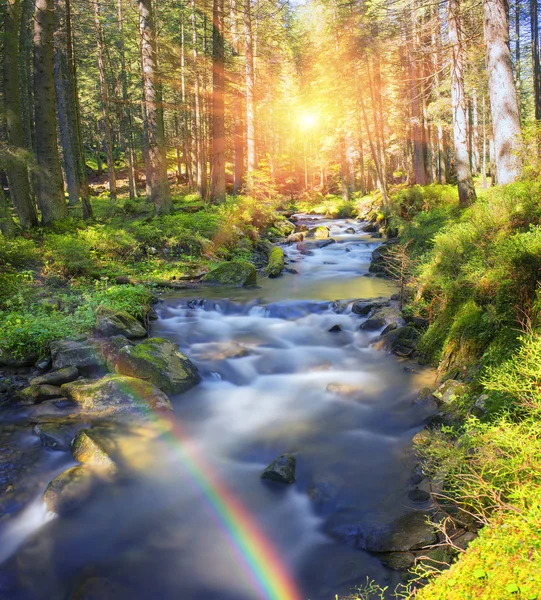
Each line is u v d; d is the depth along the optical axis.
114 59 35.44
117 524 4.49
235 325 10.06
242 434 6.05
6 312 8.95
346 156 39.59
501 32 11.29
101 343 7.82
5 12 14.60
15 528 4.39
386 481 4.79
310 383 7.40
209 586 3.79
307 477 5.03
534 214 7.02
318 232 22.44
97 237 13.89
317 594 3.59
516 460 3.05
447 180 30.34
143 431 5.96
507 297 5.63
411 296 9.97
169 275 13.57
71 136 28.16
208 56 26.69
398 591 3.39
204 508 4.71
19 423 6.04
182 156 49.19
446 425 5.21
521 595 2.05
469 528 3.57
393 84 27.56
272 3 27.50
